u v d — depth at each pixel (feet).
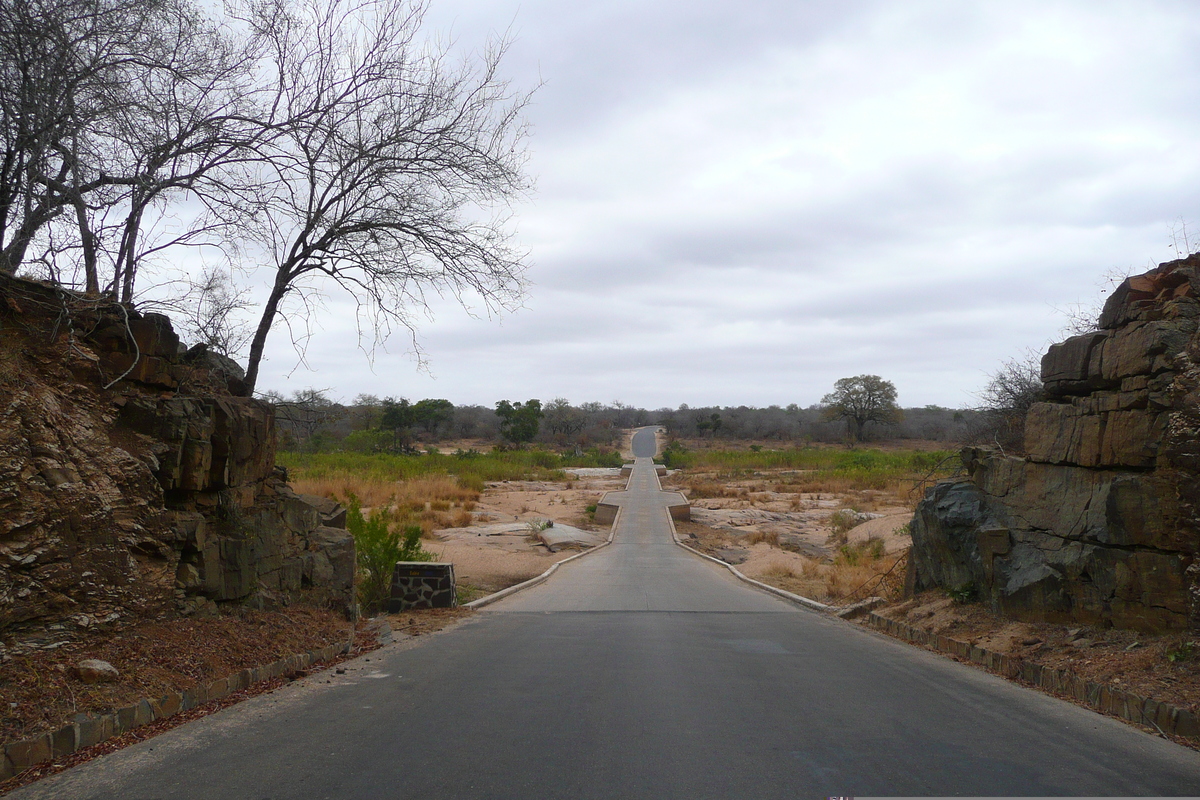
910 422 483.51
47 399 22.30
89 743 18.57
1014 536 35.60
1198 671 22.76
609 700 24.13
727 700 24.29
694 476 237.45
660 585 68.59
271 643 28.81
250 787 16.10
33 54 27.37
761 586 67.00
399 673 28.55
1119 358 29.27
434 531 102.63
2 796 15.51
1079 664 26.30
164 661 23.32
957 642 33.58
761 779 16.74
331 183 40.83
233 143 35.24
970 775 17.10
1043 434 33.86
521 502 153.28
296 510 37.81
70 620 21.53
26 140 27.30
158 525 25.61
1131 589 27.58
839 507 148.77
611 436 477.36
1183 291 28.30
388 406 297.12
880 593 51.98
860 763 17.90
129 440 25.73
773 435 515.50
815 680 27.73
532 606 53.98
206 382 32.53
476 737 19.85
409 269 42.83
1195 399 24.22
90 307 25.27
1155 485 26.53
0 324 22.35
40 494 20.80
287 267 40.73
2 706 18.03
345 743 19.26
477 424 444.55
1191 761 18.45
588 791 15.94
